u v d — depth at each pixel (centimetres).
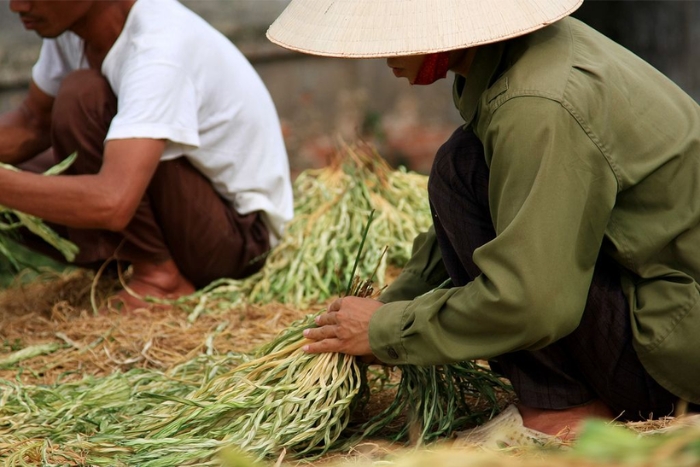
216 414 468
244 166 716
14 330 694
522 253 408
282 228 753
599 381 453
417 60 452
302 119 1466
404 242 779
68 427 505
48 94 758
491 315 417
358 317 459
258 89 732
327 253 762
